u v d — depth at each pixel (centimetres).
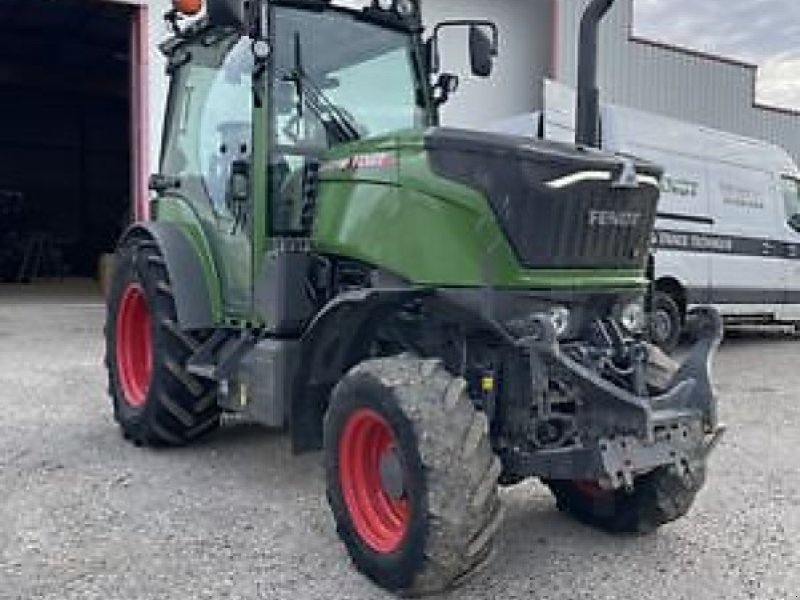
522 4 1603
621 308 410
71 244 2508
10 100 2459
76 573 374
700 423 379
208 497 475
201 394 550
